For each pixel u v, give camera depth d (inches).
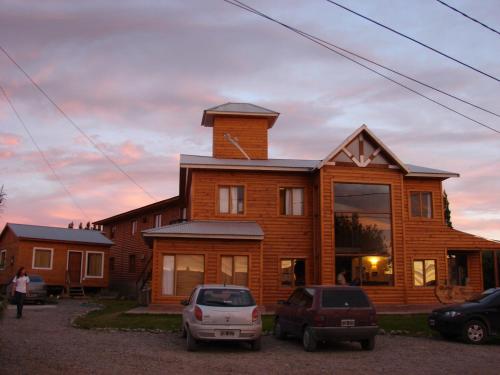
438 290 999.0
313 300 548.7
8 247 1392.7
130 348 524.4
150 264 1248.2
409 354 523.5
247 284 922.7
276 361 472.7
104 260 1446.9
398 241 980.6
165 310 882.1
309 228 1021.2
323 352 535.2
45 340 561.0
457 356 511.5
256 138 1163.3
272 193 1027.3
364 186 992.2
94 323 725.3
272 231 1012.5
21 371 384.8
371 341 550.3
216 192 1017.5
